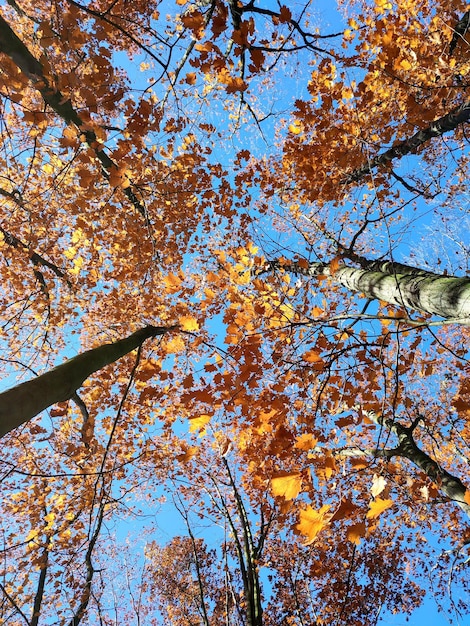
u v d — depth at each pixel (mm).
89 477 6422
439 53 5609
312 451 3850
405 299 3729
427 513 5699
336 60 5160
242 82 3947
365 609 7887
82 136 4176
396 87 5754
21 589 6453
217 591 9445
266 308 4094
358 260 5707
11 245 6844
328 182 6723
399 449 4812
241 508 6137
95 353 3273
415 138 5508
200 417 3184
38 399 2311
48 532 5875
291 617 7793
